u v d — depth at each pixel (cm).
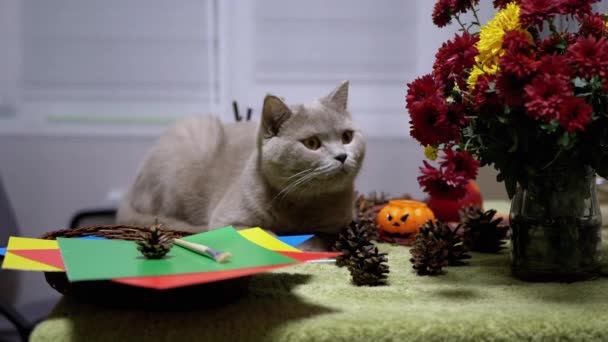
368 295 89
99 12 243
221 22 244
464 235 124
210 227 138
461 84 95
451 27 234
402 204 133
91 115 248
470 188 147
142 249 83
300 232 129
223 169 157
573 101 77
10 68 243
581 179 94
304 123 122
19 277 240
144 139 249
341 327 74
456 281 99
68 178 250
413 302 86
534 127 88
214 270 75
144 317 78
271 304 84
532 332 74
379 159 249
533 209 98
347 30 243
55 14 242
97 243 92
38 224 251
